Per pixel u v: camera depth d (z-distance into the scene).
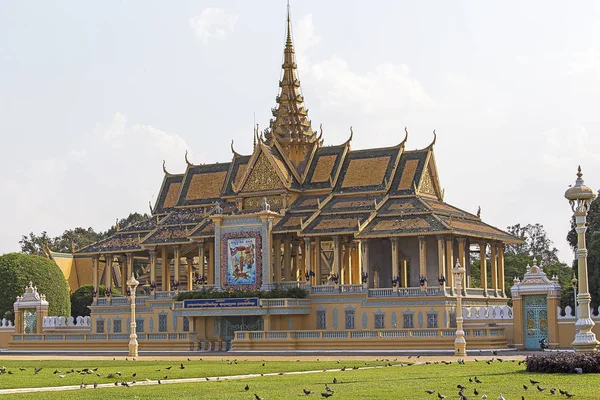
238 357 93.88
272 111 138.25
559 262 199.75
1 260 156.38
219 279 124.19
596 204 142.00
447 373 58.84
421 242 114.25
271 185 129.12
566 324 95.81
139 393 48.53
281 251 127.44
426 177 125.69
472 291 118.38
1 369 67.38
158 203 144.25
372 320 115.19
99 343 125.81
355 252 130.00
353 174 128.00
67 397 46.88
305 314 119.06
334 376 59.03
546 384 49.22
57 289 158.00
